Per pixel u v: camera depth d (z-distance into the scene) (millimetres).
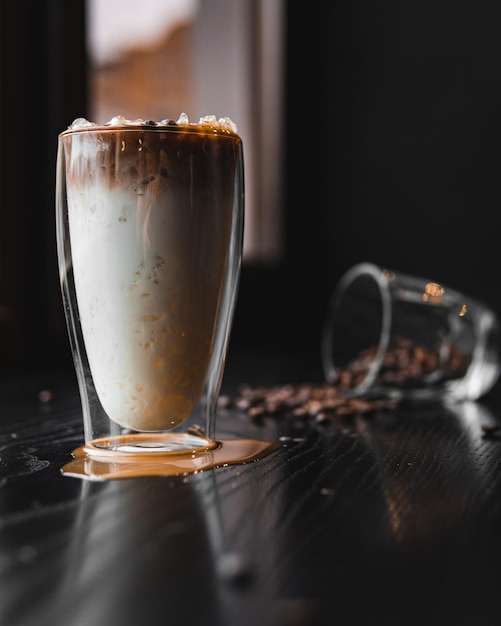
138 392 503
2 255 1040
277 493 450
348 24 1631
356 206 1644
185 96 1356
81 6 1102
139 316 493
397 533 396
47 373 996
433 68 1584
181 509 424
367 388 724
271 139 1579
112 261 490
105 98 1200
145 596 336
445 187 1591
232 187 511
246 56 1497
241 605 330
